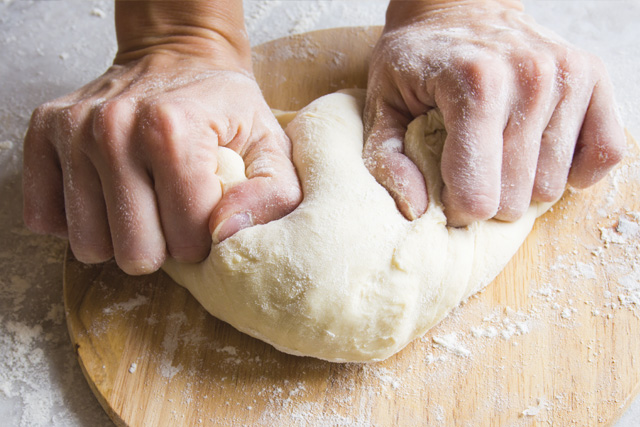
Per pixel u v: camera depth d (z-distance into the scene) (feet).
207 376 1.04
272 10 1.56
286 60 1.33
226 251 0.97
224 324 1.08
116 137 0.96
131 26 1.13
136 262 0.99
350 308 0.96
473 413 1.01
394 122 1.07
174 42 1.12
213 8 1.13
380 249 0.97
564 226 1.14
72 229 1.02
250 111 1.04
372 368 1.04
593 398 1.02
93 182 1.00
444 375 1.04
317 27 1.54
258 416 1.01
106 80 1.09
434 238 0.99
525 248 1.13
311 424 1.01
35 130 1.02
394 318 0.97
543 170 1.05
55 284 1.21
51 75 1.47
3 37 1.52
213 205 0.98
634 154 1.20
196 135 0.97
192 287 1.05
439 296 1.00
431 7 1.14
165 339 1.07
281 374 1.04
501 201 1.03
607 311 1.08
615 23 1.53
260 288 0.97
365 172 1.02
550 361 1.04
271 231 0.97
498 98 0.97
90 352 1.06
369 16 1.55
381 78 1.09
